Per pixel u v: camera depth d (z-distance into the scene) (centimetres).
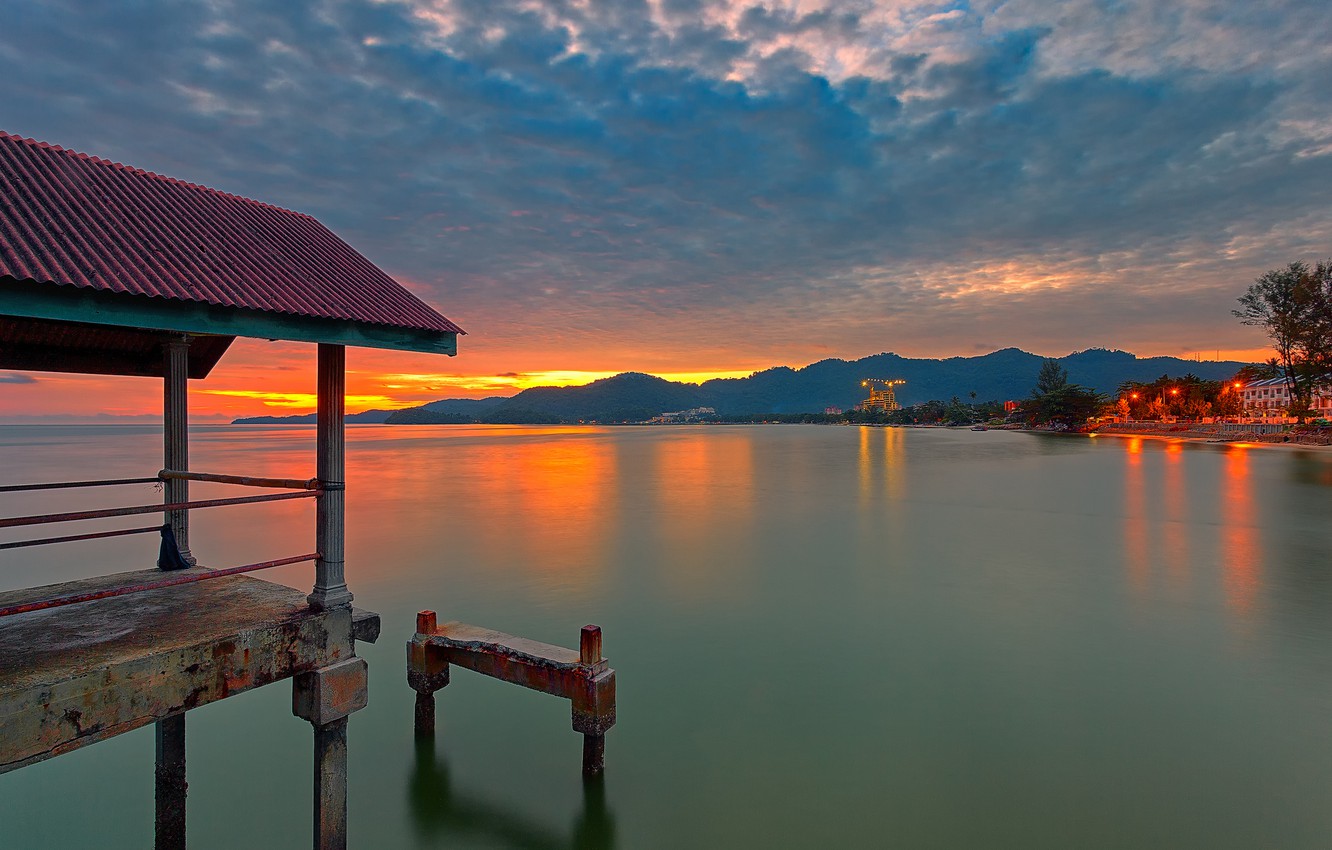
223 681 563
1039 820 842
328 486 640
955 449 8819
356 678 650
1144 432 11769
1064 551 2377
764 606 1717
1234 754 993
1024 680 1254
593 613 1656
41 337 746
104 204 611
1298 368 7581
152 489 3919
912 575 2034
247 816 854
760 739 1040
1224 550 2381
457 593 1823
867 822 839
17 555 2211
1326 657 1358
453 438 14588
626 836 818
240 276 586
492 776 942
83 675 486
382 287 690
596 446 10369
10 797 902
